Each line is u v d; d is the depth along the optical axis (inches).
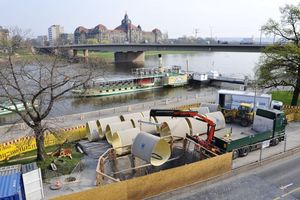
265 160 1091.9
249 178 955.3
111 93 2938.0
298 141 1310.3
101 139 1326.3
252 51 3617.1
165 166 1082.7
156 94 3041.3
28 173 799.1
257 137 1173.1
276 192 866.8
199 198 828.0
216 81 3676.2
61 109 2169.0
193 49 4249.5
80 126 1412.4
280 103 1722.4
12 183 743.7
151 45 4712.1
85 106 2395.4
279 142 1284.4
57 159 1064.2
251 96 1680.6
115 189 757.9
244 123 1531.7
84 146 1231.5
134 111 1854.1
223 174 967.0
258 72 1907.0
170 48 4520.2
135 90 3154.5
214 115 1444.4
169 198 826.2
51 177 949.2
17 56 1466.5
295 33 1798.7
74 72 2160.4
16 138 1326.3
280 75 1790.1
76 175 971.9
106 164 1044.5
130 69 4842.5
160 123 1286.9
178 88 3420.3
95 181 933.8
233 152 1091.9
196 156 1112.2
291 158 1131.9
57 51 1477.6
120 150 1102.4
